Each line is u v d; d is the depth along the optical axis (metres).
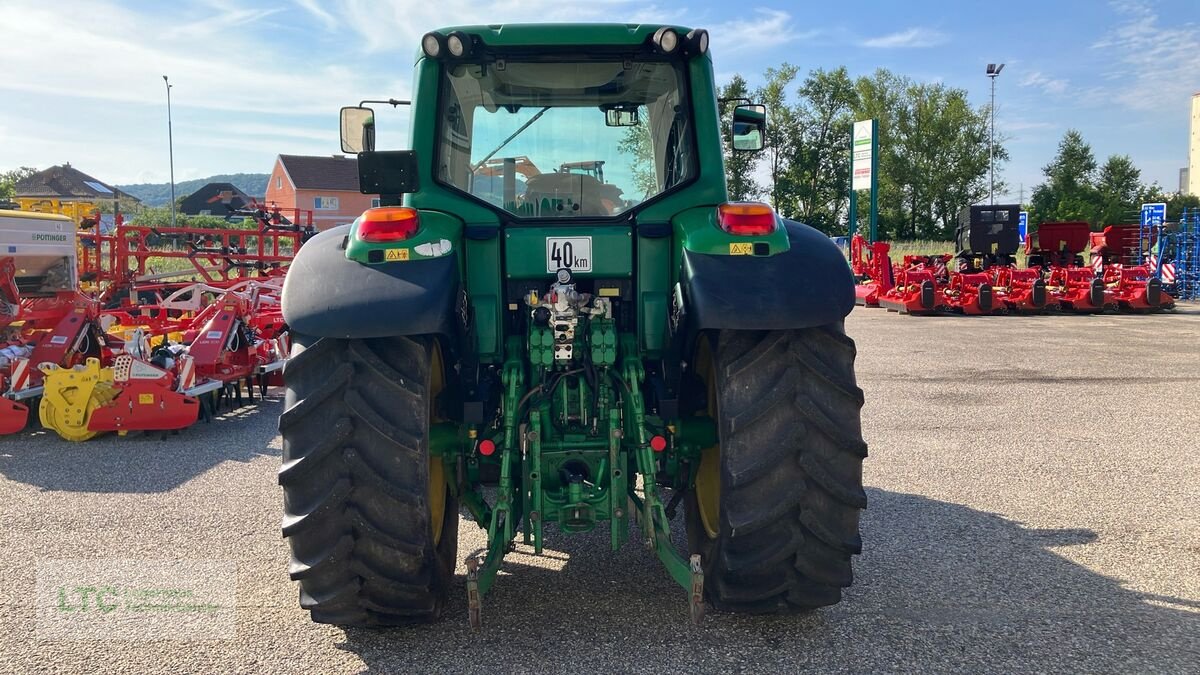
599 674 2.82
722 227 2.99
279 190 63.84
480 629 3.16
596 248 3.27
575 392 3.26
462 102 3.43
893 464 5.52
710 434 3.29
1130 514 4.48
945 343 11.52
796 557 2.90
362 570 2.81
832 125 54.34
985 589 3.51
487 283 3.27
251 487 5.11
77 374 6.29
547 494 3.18
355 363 2.79
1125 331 12.87
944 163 58.00
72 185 81.50
